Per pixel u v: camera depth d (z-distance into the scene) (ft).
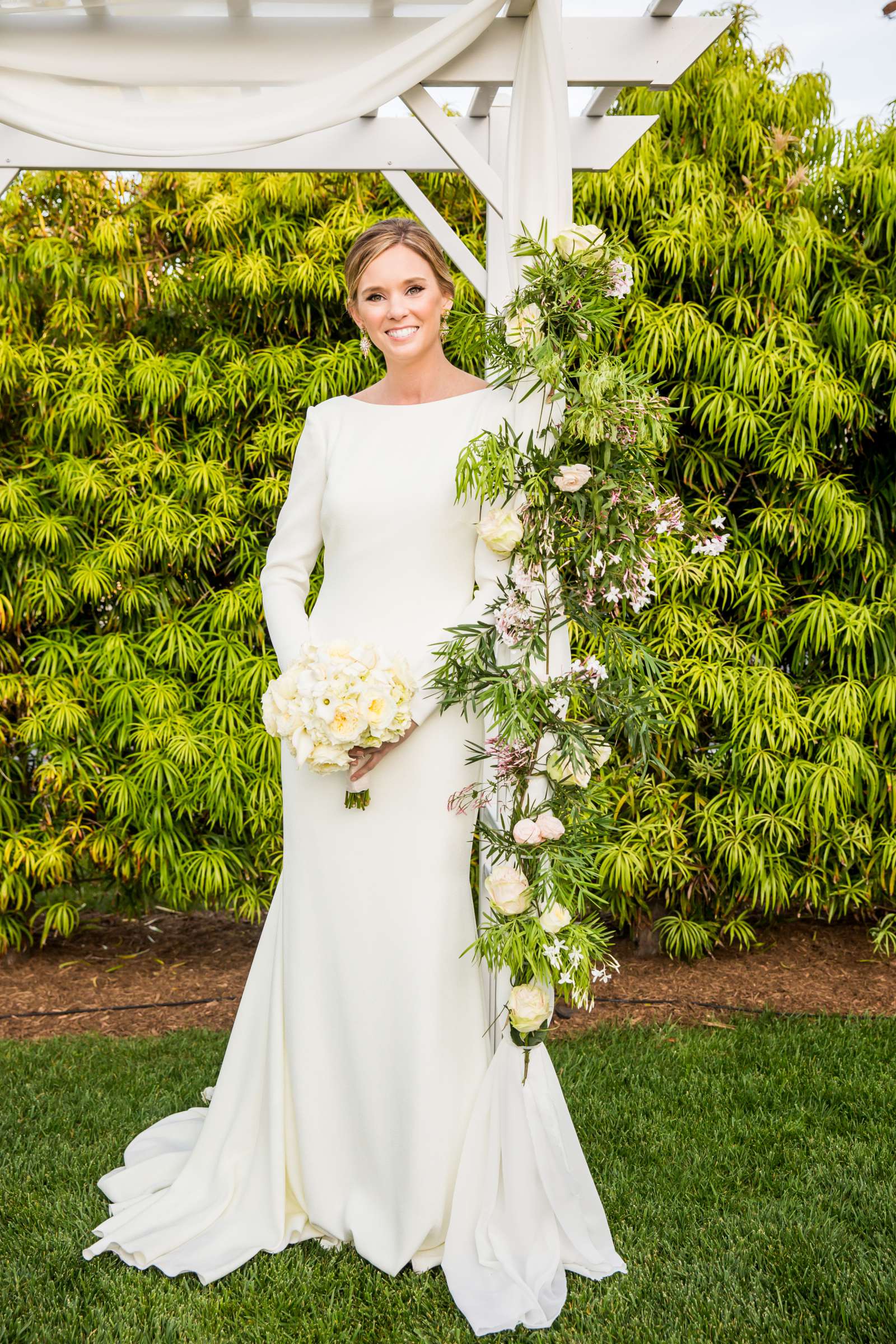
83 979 12.01
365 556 6.34
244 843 12.30
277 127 6.31
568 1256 6.17
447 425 6.36
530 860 5.95
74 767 11.76
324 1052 6.42
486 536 5.86
